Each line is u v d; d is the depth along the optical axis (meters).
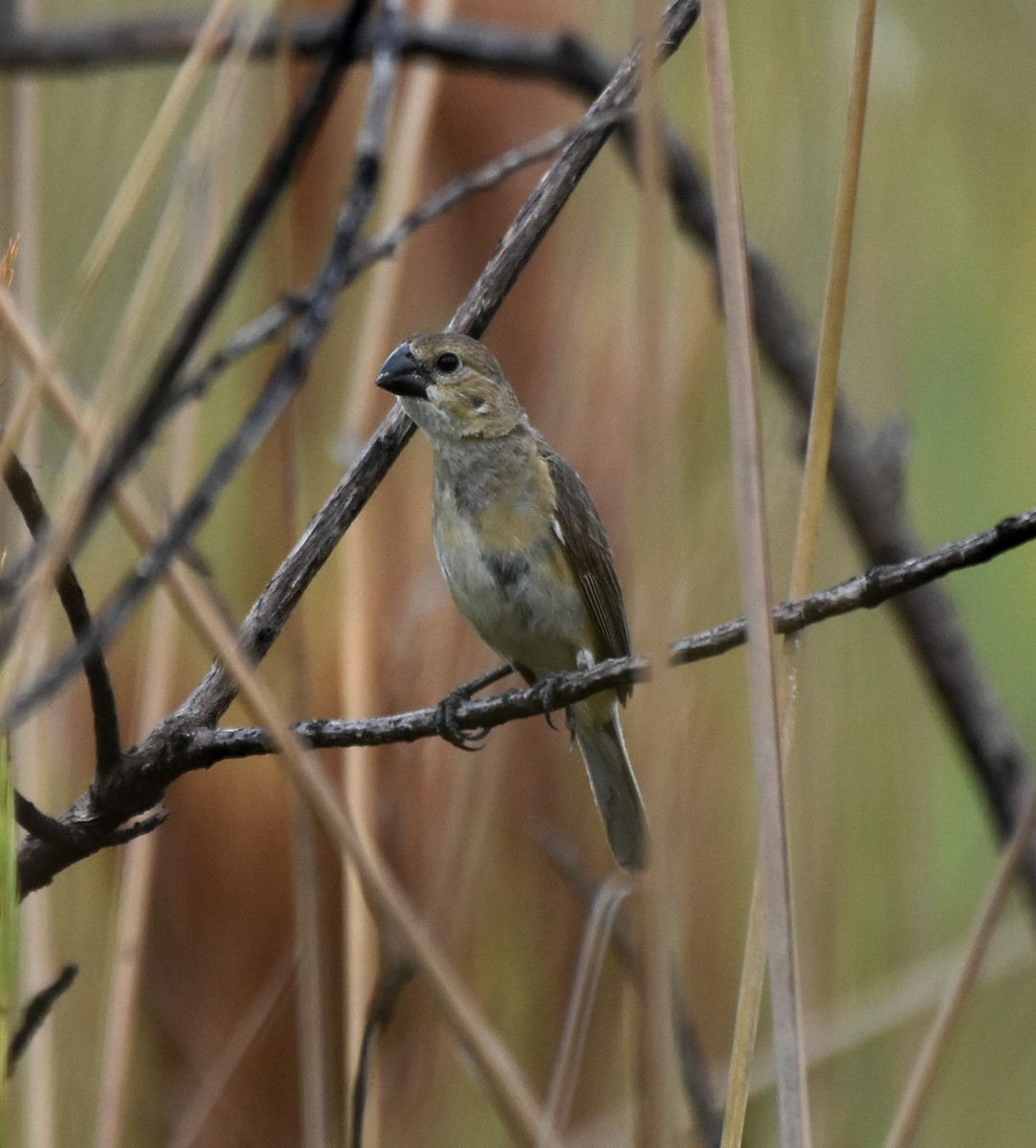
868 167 9.95
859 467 9.83
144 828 5.72
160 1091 8.52
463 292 9.58
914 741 10.09
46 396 5.02
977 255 12.46
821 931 9.17
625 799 9.01
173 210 5.51
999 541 5.02
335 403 9.20
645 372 4.90
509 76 9.62
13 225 7.57
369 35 9.18
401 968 6.70
